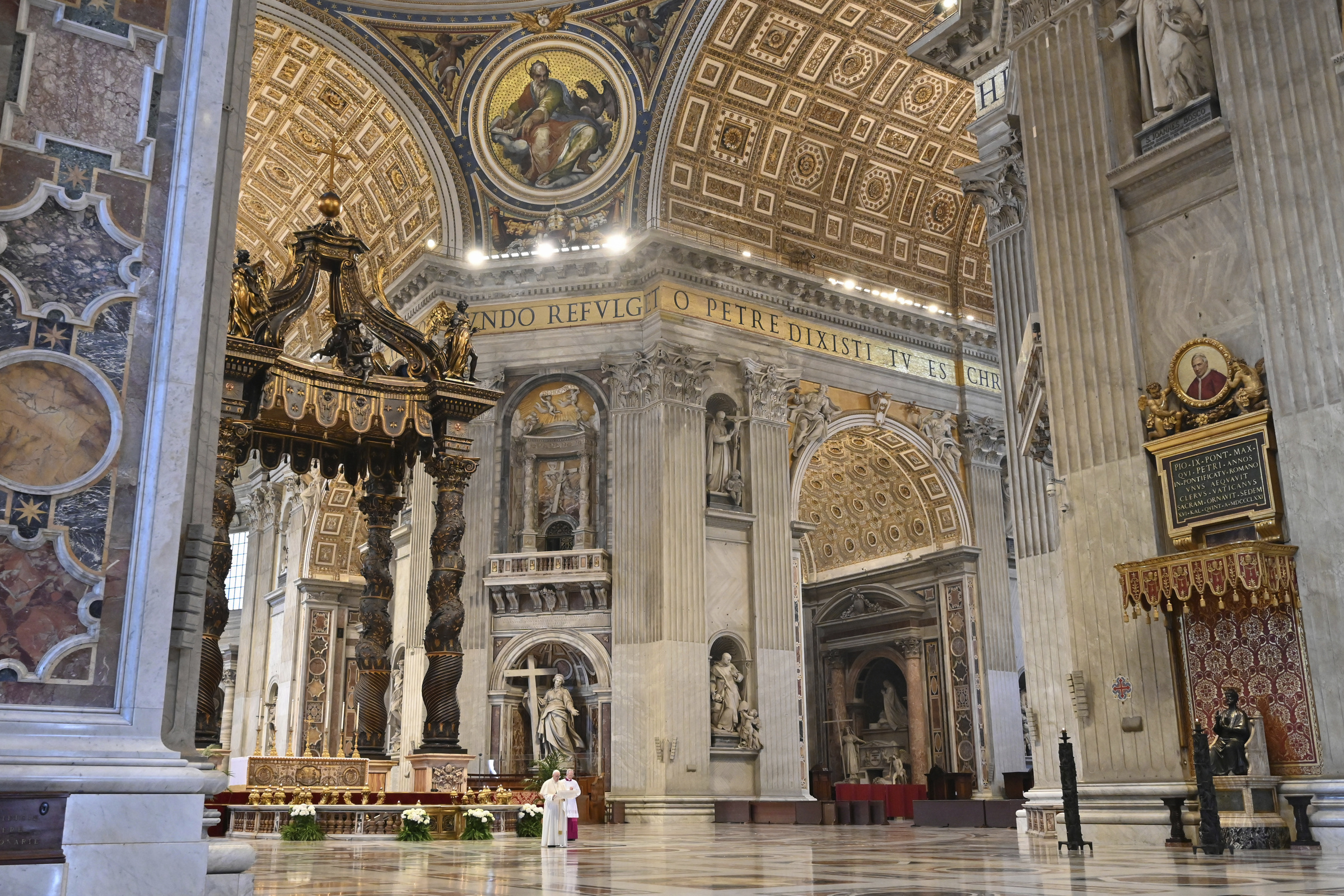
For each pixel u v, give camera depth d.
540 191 24.45
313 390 14.70
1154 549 9.82
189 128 5.04
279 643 29.80
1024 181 13.71
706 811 20.58
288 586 29.44
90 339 4.64
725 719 21.72
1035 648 12.83
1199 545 9.57
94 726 4.29
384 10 23.48
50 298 4.59
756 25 23.00
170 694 4.82
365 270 26.53
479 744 21.48
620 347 23.20
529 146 24.58
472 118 24.38
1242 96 9.59
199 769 4.63
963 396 27.03
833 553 29.84
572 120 24.44
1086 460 10.51
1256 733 8.75
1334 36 9.12
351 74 24.12
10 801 4.03
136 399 4.68
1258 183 9.38
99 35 4.93
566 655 22.28
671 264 23.09
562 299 23.69
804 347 24.88
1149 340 10.40
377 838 13.55
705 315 23.44
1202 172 10.17
